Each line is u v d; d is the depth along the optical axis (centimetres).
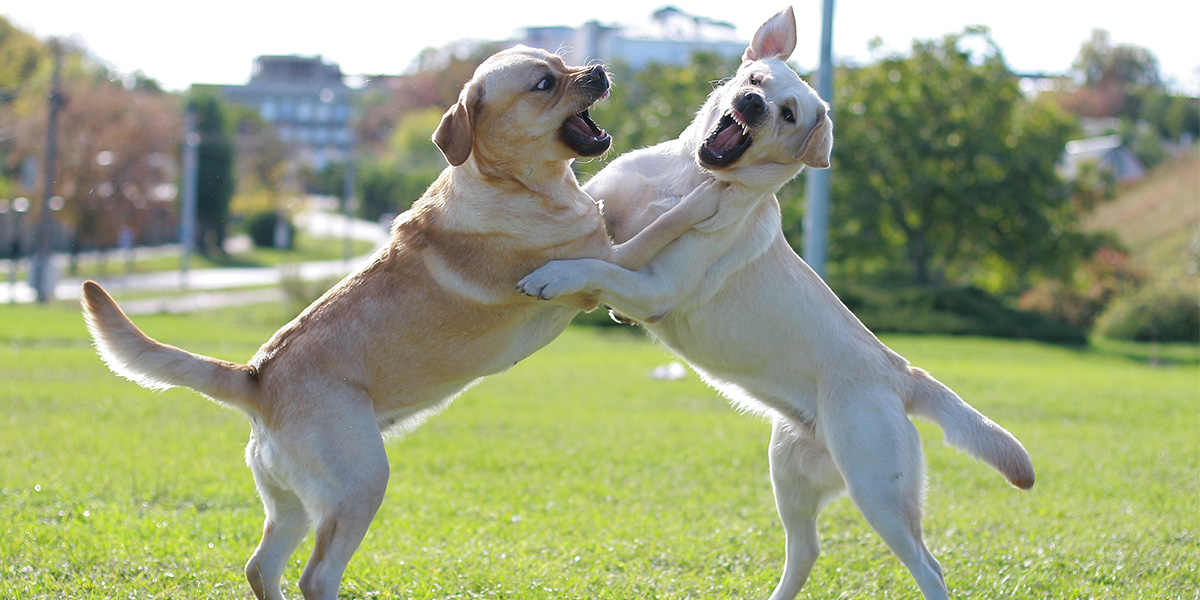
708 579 541
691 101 2852
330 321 427
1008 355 2295
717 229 450
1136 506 720
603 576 538
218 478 739
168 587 493
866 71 3011
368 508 412
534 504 706
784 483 486
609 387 1405
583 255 440
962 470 847
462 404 1195
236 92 8425
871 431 450
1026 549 600
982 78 2981
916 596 521
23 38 4944
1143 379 1648
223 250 5197
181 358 419
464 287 431
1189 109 6744
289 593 504
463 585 514
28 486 673
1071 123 3127
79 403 1077
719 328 468
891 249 3047
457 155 418
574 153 432
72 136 4169
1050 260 3031
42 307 2612
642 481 791
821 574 555
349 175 4634
